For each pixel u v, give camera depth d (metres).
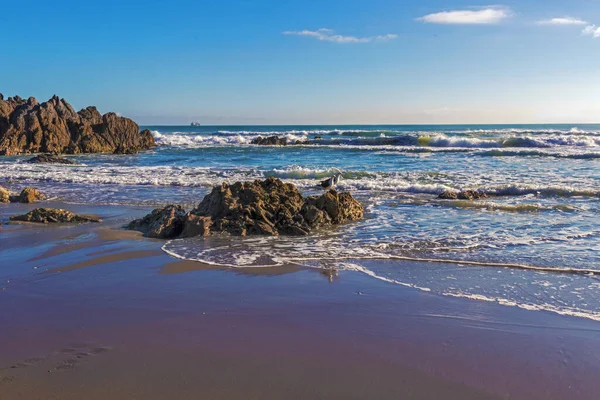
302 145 45.66
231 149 41.31
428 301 6.11
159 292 6.52
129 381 4.19
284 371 4.37
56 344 4.92
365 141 46.59
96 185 19.47
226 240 9.67
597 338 5.04
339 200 11.65
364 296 6.31
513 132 56.44
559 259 7.93
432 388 4.11
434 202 14.02
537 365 4.49
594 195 14.75
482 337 5.07
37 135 45.59
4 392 4.02
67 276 7.27
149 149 48.28
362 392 4.04
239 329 5.28
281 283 6.89
